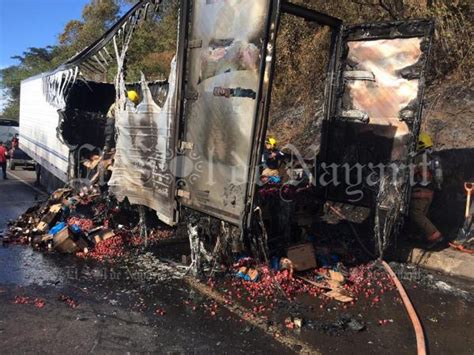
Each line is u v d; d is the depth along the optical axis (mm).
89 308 4512
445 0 8891
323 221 7422
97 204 7785
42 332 3953
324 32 10641
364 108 6465
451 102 8234
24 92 14742
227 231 5312
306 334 4102
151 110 6176
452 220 6844
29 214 7945
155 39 20031
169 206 5750
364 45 6398
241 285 5180
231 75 4852
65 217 7336
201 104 5281
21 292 4871
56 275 5453
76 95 10500
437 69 9070
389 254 6344
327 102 6875
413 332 4219
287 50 11516
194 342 3877
